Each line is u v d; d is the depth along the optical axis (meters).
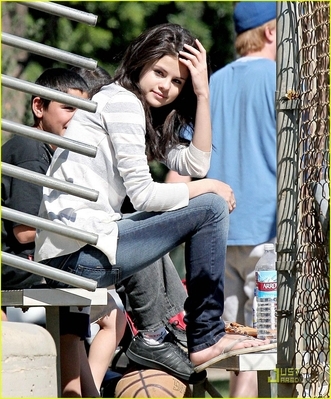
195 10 44.38
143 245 14.63
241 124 21.88
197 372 15.41
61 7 13.09
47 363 12.76
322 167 13.55
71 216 14.33
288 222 13.74
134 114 14.76
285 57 13.75
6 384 12.04
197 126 16.53
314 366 13.88
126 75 15.46
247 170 21.69
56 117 17.91
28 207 16.97
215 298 15.13
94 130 14.74
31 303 13.67
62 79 18.41
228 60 44.72
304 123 13.73
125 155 14.52
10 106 35.03
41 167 17.31
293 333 13.70
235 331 16.27
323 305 13.66
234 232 21.59
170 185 14.84
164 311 16.31
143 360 15.98
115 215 14.70
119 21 42.12
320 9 13.42
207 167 16.86
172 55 15.51
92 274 14.34
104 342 17.25
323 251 13.61
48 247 14.42
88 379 16.14
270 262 17.62
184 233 14.94
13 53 38.06
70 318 15.10
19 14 38.50
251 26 22.27
